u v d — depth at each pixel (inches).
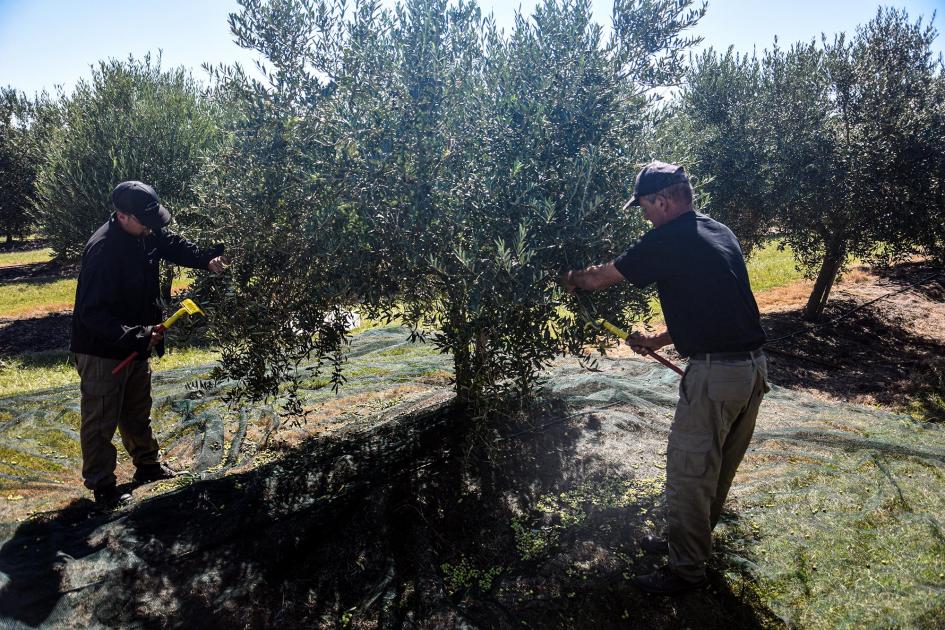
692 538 105.2
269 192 127.3
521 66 129.3
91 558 118.4
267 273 138.3
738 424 108.3
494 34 136.6
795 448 167.6
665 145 144.1
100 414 140.3
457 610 105.7
